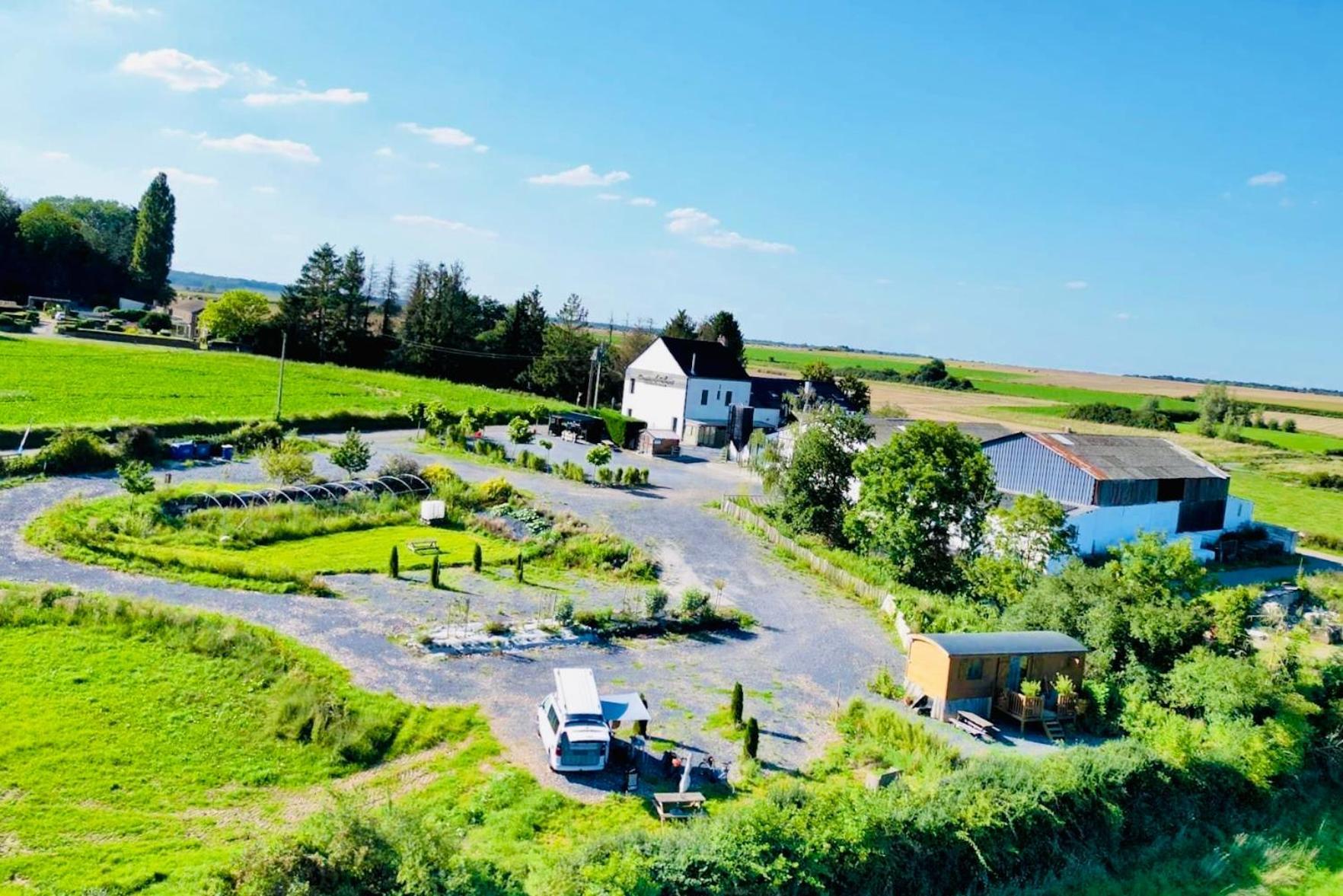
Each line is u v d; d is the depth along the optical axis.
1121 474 55.19
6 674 26.30
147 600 31.69
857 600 45.34
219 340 114.00
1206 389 140.75
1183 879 25.94
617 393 114.19
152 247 151.50
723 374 89.31
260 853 17.41
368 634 33.19
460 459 64.00
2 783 21.41
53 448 49.16
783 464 57.56
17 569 34.41
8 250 132.25
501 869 19.03
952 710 32.56
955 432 47.75
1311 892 26.50
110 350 97.69
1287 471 101.19
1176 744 29.12
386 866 17.52
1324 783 32.62
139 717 25.16
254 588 36.19
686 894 19.16
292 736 25.33
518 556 42.22
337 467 57.34
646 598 38.97
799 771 27.34
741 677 34.31
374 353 119.44
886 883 21.61
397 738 26.30
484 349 121.81
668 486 64.88
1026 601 38.91
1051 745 31.48
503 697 29.80
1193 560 38.09
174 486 48.59
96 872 18.70
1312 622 47.50
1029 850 24.38
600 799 24.38
